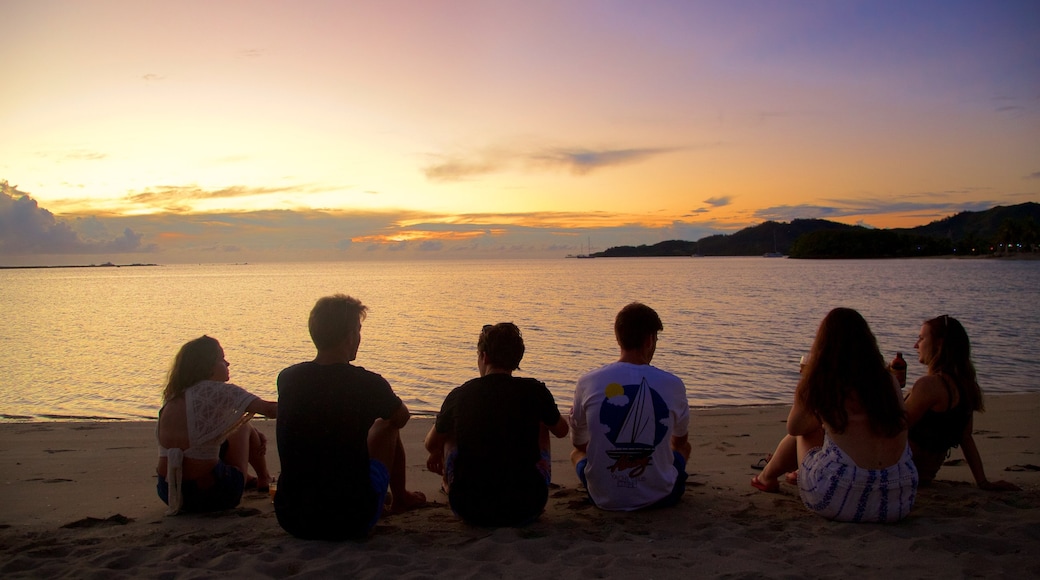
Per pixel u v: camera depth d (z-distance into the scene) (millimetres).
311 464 3873
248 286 69688
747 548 3793
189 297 48906
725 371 15078
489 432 4227
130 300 45969
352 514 3846
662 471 4547
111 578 3297
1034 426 8531
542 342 20500
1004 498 4734
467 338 21547
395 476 4625
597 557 3615
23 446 7773
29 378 14883
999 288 50719
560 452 7336
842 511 4207
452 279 83688
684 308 33219
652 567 3475
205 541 3895
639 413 4504
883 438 4137
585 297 43594
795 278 75375
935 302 36188
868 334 4207
